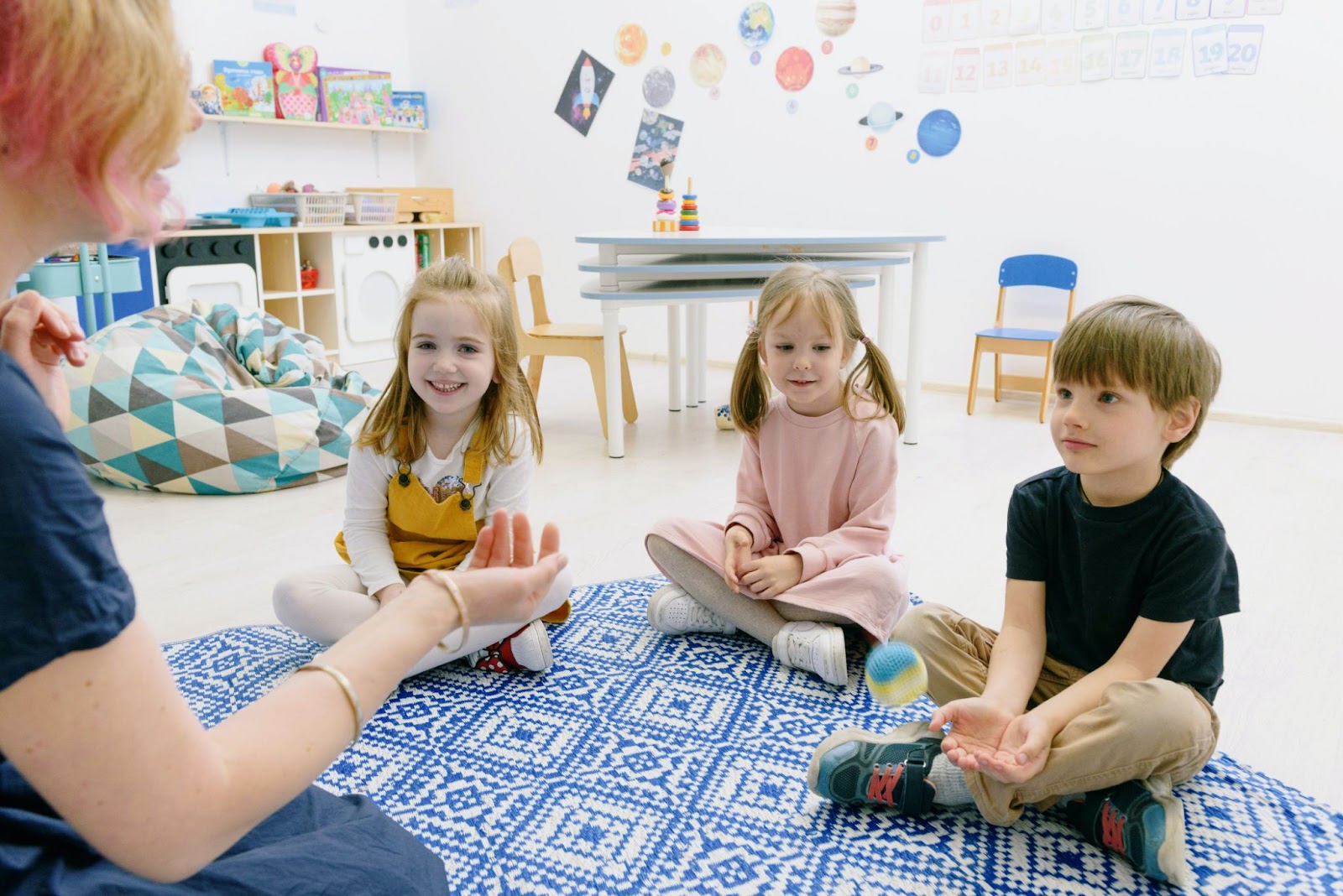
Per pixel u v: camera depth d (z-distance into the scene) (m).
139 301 3.59
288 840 0.68
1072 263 3.46
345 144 4.77
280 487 2.45
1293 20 3.04
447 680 1.45
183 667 1.47
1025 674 1.13
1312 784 1.18
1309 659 1.51
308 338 2.94
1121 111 3.35
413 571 1.54
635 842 1.06
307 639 1.56
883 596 1.48
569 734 1.29
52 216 0.47
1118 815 1.02
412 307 1.42
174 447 2.36
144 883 0.57
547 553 0.69
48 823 0.57
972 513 2.27
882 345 2.98
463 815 1.11
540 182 4.76
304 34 4.51
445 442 1.50
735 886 0.99
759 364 1.63
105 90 0.43
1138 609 1.10
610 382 2.74
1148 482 1.07
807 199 4.04
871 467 1.58
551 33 4.55
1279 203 3.16
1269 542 2.07
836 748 1.12
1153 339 0.99
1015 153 3.56
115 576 0.46
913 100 3.72
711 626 1.60
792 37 3.93
